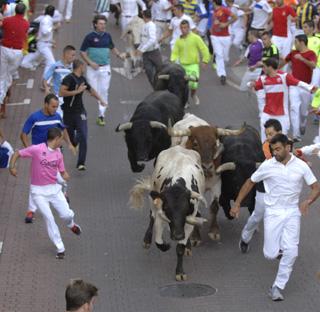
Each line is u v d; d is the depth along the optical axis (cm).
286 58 2167
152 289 1331
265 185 1288
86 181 1853
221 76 2712
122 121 2302
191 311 1252
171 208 1268
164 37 2753
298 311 1253
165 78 2098
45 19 2569
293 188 1267
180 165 1349
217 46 2716
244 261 1442
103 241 1527
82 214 1659
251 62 2414
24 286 1342
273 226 1273
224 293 1316
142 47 2495
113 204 1717
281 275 1283
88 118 2325
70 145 1612
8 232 1562
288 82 1853
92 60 2169
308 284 1349
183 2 3136
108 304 1275
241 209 1688
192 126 1498
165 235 1551
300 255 1468
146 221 1625
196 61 2403
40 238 1537
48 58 2586
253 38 2412
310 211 1680
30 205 1595
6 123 2255
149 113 1714
